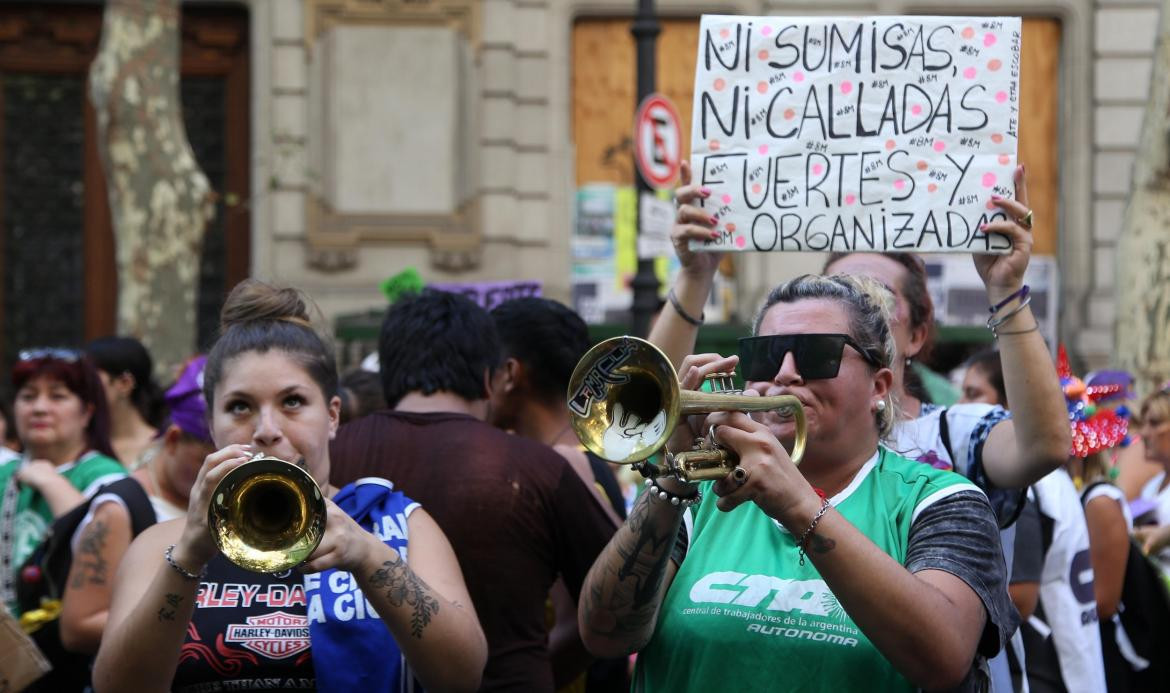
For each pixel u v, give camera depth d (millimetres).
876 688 2682
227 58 15094
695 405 2461
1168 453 6789
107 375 6043
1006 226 3203
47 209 15062
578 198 15055
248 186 15102
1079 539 4410
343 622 2990
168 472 4312
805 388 2807
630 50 15078
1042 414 3137
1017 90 3248
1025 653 4336
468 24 14680
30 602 4523
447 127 14625
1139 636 4973
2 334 15016
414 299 3906
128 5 9992
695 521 2965
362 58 14609
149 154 10086
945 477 2844
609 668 4488
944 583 2629
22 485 5336
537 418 4414
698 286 3500
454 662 2879
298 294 3203
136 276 10117
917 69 3285
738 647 2740
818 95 3334
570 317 4434
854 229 3297
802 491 2521
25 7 14969
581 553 3697
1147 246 10367
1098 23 14945
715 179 3379
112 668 2807
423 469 3623
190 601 2758
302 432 2998
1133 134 14992
